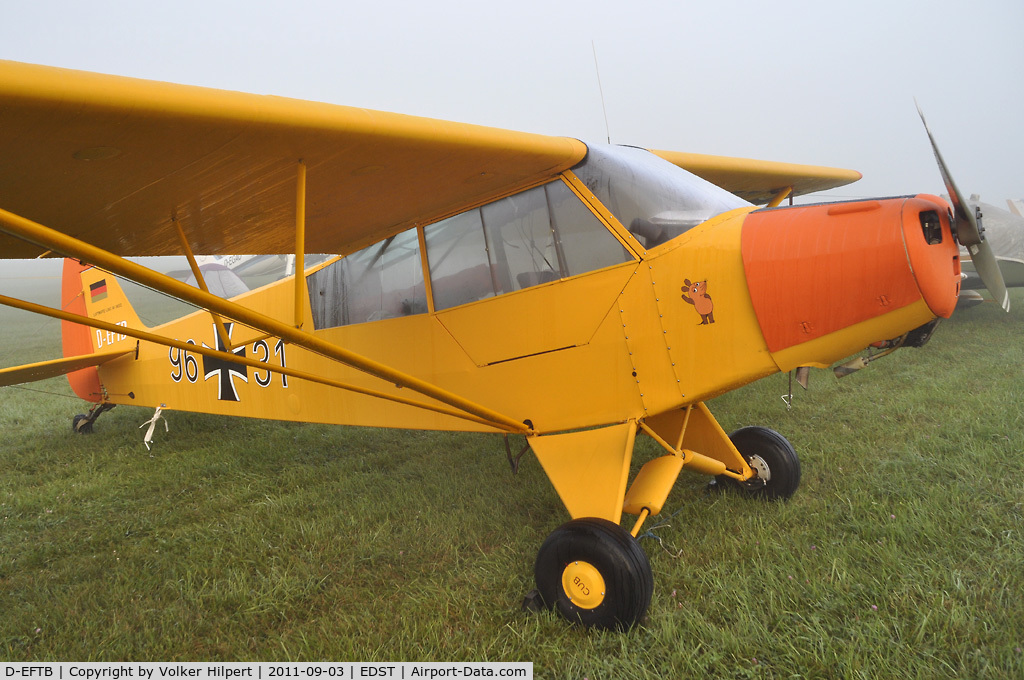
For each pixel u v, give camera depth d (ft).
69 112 5.39
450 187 9.13
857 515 9.26
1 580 9.59
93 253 5.45
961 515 8.67
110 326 7.36
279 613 8.05
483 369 10.06
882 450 12.03
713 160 14.55
